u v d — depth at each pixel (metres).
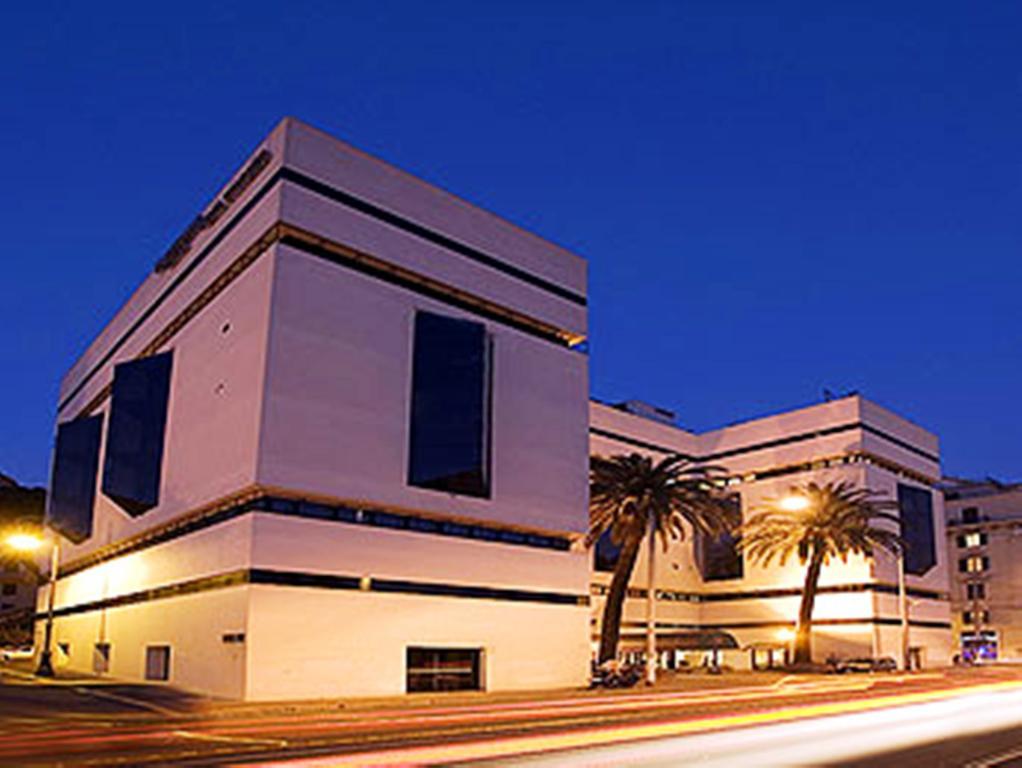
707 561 89.44
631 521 53.81
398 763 17.16
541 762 17.06
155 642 47.53
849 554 80.94
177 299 52.91
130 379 55.09
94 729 25.64
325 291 43.69
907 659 72.75
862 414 84.25
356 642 41.34
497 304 50.97
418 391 46.28
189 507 45.47
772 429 89.12
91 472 62.59
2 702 33.88
